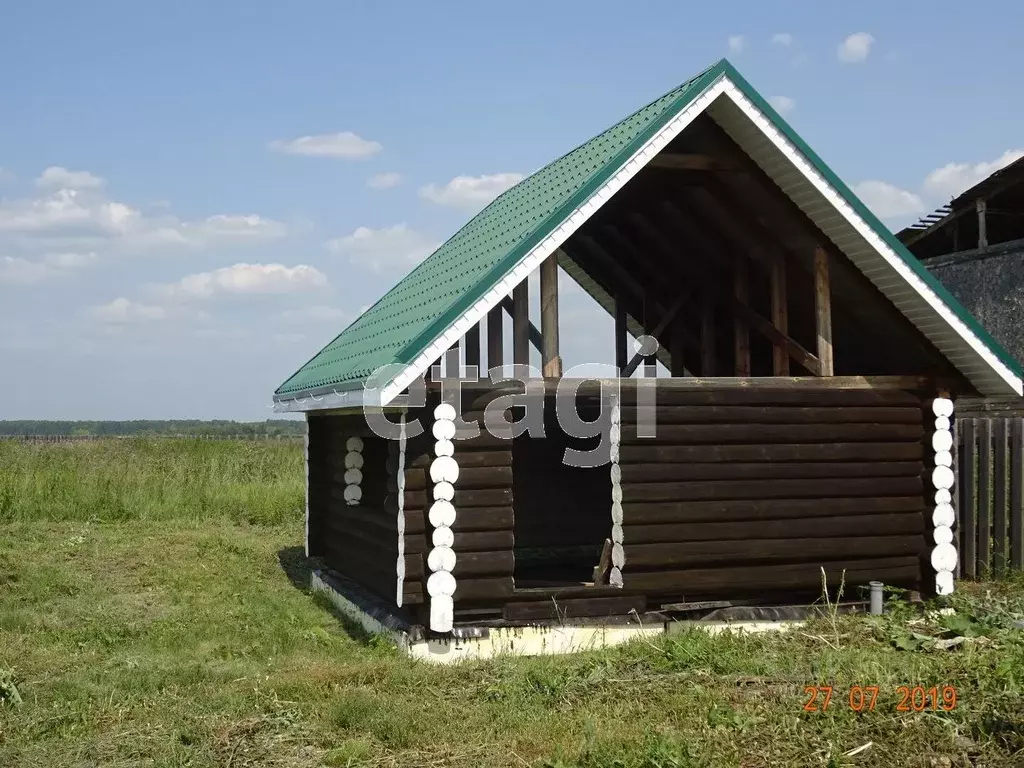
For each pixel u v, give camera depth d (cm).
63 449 2634
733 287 1107
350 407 1014
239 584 1358
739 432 1020
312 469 1455
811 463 1038
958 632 957
